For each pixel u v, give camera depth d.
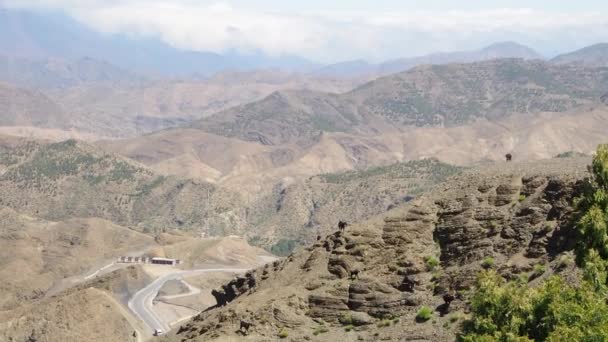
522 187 118.56
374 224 124.44
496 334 80.81
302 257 131.50
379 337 104.12
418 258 116.44
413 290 111.56
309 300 115.62
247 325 114.00
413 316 106.44
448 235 118.06
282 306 115.25
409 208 125.94
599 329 72.81
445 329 99.94
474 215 117.94
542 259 102.88
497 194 119.75
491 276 87.50
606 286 84.38
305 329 111.12
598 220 91.56
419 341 99.44
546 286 83.31
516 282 100.12
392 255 118.94
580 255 93.50
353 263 119.69
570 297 81.19
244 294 135.00
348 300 113.00
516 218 112.81
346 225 131.50
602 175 98.56
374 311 110.31
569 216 105.38
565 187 110.94
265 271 140.12
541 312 80.88
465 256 112.69
